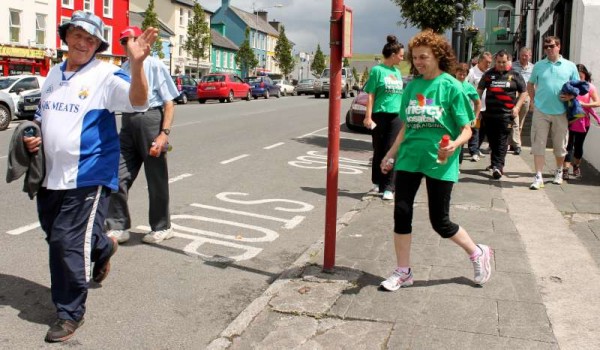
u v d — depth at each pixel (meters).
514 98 9.02
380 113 7.90
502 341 3.65
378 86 7.85
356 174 10.52
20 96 19.47
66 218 3.79
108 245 4.39
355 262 5.14
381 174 8.05
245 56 67.00
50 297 4.47
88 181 3.79
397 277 4.48
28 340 3.79
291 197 8.30
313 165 11.17
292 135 16.20
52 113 3.78
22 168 3.72
